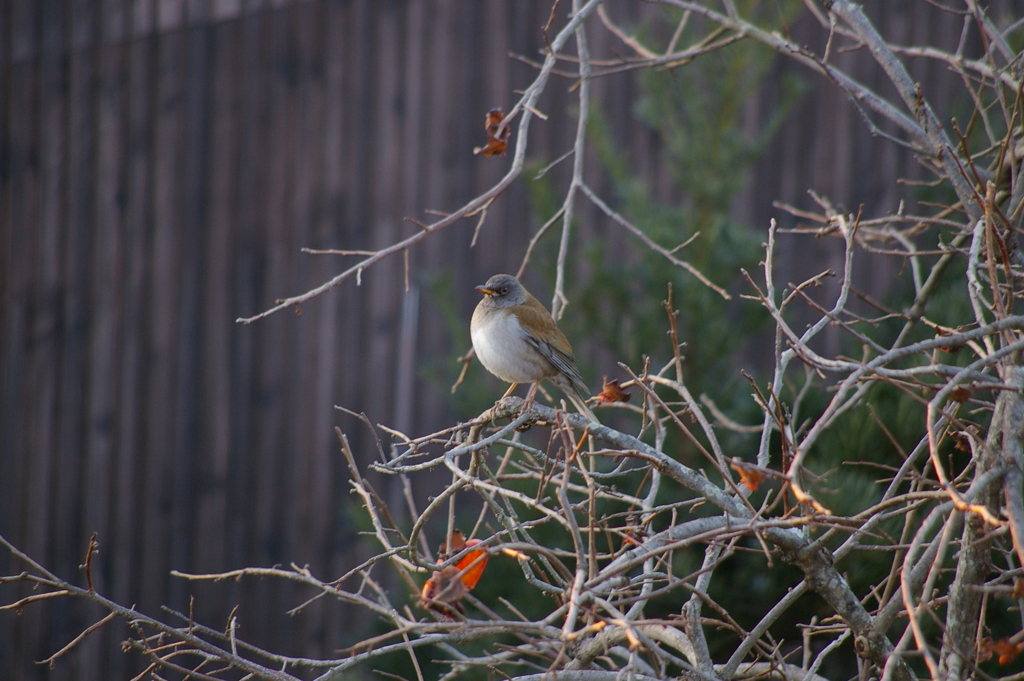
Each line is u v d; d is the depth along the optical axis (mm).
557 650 4656
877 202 13367
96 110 15102
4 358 15312
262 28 14602
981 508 3674
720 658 9219
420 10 14148
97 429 15016
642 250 10750
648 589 5789
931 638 7828
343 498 14086
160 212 14898
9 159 15375
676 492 9609
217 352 14672
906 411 8578
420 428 13883
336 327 14281
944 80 13062
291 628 14195
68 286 15164
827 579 5477
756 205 13617
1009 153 6715
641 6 13555
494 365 8719
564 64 13859
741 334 10484
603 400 6160
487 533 10195
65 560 15008
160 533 14727
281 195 14539
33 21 15312
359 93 14344
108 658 14727
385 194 14266
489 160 13945
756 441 9789
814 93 13539
